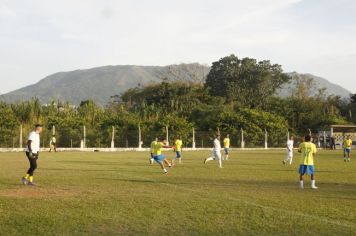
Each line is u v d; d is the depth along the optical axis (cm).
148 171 2322
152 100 9700
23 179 1655
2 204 1207
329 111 8894
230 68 10606
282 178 1962
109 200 1284
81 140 5753
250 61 10612
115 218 1027
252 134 6806
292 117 8500
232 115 7019
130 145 6119
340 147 7038
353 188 1600
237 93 10044
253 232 902
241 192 1466
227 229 927
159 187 1598
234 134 6731
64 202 1248
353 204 1230
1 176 1958
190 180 1858
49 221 988
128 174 2128
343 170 2444
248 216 1055
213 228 934
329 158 3881
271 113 8194
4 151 5128
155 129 6397
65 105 7500
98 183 1719
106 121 6525
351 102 10094
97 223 975
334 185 1698
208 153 4944
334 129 7119
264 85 10188
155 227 943
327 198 1338
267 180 1873
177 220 1010
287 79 10475
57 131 5766
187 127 6494
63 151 5381
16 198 1320
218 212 1102
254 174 2166
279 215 1068
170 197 1345
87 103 8438
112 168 2511
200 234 886
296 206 1191
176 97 9412
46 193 1429
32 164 1650
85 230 912
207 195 1391
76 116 6850
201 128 7162
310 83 10281
